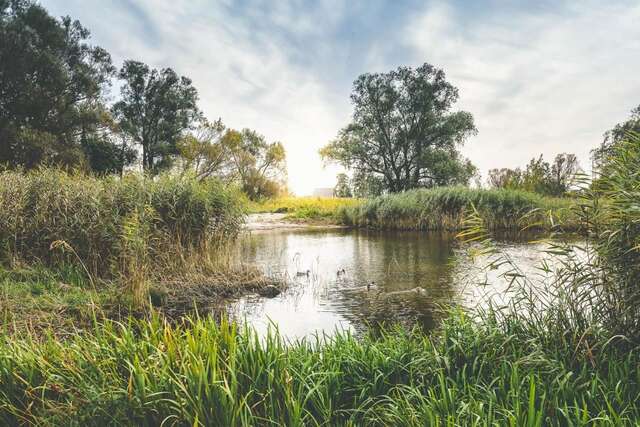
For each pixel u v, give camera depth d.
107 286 8.16
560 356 3.89
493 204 21.31
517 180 31.11
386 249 15.44
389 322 6.82
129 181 10.17
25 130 28.84
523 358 3.63
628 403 3.03
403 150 42.03
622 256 4.00
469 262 11.92
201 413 2.92
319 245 17.00
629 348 3.85
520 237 17.98
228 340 3.60
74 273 8.40
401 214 23.92
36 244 9.09
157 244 9.15
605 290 4.15
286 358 3.61
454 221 21.75
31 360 3.56
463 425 2.91
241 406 2.89
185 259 9.77
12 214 9.12
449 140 40.91
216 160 45.66
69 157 29.44
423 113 40.78
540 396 3.17
